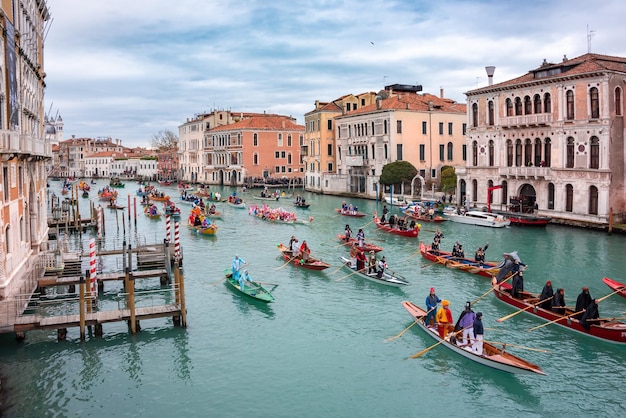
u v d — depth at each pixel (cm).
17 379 1675
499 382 1644
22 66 2650
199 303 2405
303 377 1686
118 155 16375
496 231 4141
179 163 12481
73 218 4703
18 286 2214
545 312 2064
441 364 1761
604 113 3988
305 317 2208
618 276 2747
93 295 2203
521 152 4769
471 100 5244
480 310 2238
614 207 4078
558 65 4406
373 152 6850
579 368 1714
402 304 2239
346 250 3531
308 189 8631
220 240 3988
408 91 8050
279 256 3372
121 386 1638
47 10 3409
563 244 3559
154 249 3073
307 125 8612
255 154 9669
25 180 2659
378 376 1688
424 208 5062
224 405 1527
